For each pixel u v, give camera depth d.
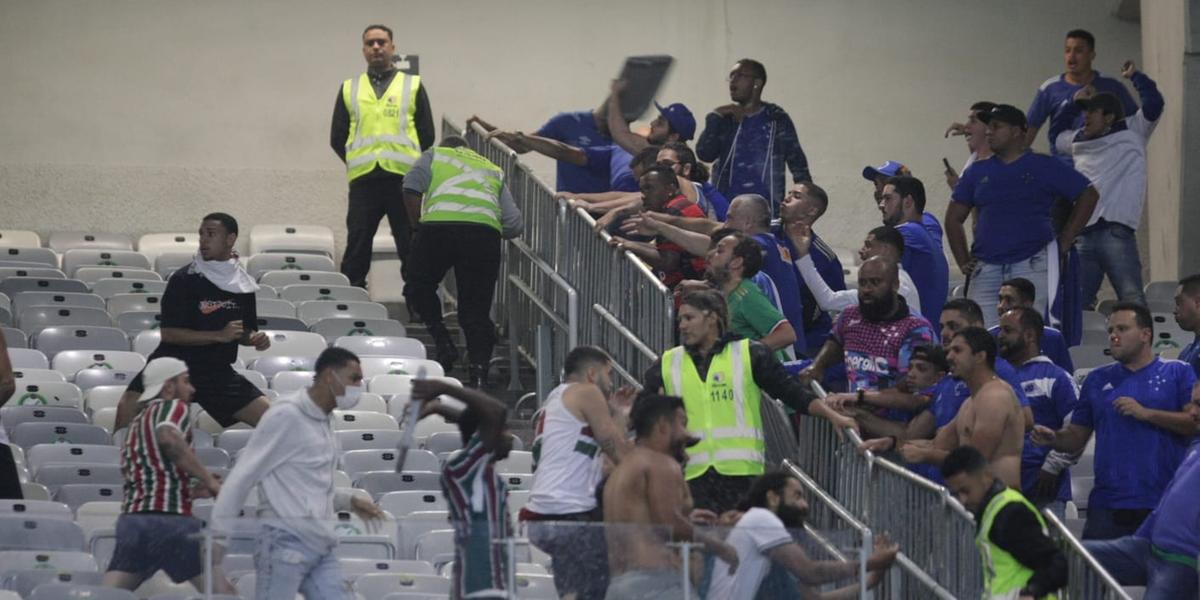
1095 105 50.69
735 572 27.86
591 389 31.95
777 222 41.97
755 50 65.81
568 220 45.75
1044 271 45.03
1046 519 33.19
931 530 32.12
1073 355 46.97
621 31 65.62
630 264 41.22
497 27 65.31
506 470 40.41
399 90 55.03
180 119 63.94
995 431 32.62
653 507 28.97
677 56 65.56
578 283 44.81
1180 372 35.97
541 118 65.19
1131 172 50.75
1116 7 66.19
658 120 48.88
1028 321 37.03
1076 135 51.25
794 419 36.34
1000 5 66.62
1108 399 36.09
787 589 27.98
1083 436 36.28
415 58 64.94
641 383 40.31
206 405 39.81
